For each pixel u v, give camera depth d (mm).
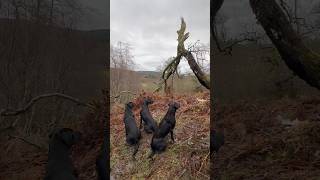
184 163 5281
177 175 5203
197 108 6570
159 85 8484
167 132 5609
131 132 5934
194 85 8391
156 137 5594
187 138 5734
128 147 5949
